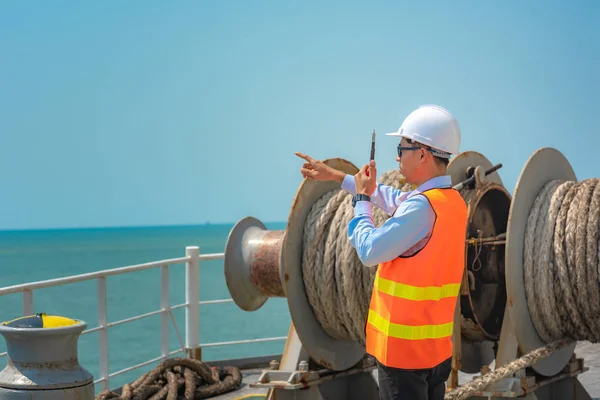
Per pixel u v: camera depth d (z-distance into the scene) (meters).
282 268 6.41
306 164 4.64
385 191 4.60
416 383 4.04
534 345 6.51
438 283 4.02
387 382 4.09
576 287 6.18
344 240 6.30
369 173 4.21
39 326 4.05
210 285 69.38
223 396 7.75
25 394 3.97
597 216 6.14
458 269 4.12
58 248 192.12
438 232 3.96
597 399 7.32
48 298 53.41
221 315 44.59
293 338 6.71
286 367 6.62
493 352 7.49
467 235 6.43
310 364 6.68
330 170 4.60
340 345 6.85
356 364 7.03
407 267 3.99
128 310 47.66
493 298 6.84
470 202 6.41
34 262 129.38
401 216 3.94
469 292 6.41
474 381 5.78
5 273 100.69
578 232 6.14
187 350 8.54
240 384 8.16
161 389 7.59
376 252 3.93
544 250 6.27
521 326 6.33
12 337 4.02
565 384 6.99
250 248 7.08
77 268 111.19
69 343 4.12
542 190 6.57
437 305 4.04
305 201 6.57
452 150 4.18
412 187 6.47
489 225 6.77
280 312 46.44
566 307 6.29
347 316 6.44
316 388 6.53
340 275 6.32
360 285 6.27
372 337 4.18
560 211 6.31
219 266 105.69
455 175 6.60
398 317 4.01
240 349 32.09
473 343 7.20
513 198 6.27
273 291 7.00
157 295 58.34
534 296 6.35
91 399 4.19
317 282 6.43
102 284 7.39
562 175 6.91
